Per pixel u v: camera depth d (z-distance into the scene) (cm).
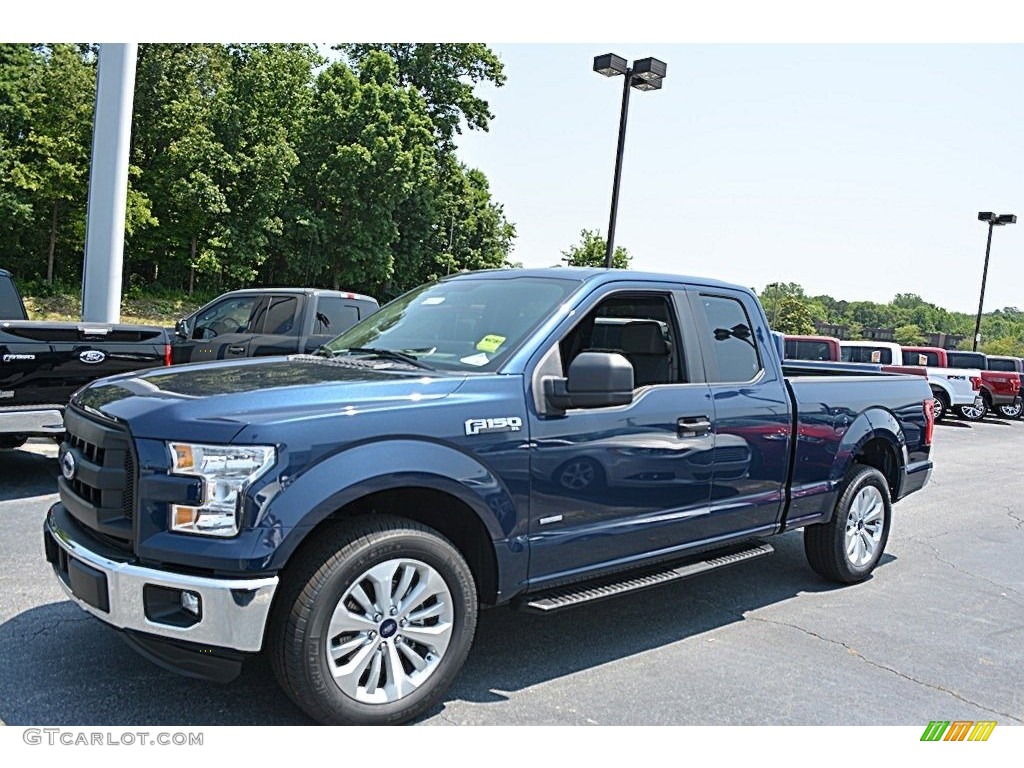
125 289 3728
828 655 457
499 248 5150
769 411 498
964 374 2250
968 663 457
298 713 348
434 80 4531
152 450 310
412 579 346
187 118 3653
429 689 348
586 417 399
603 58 1678
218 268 3759
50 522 366
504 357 388
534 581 385
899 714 387
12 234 3388
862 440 576
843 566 582
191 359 1144
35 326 700
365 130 3888
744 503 484
